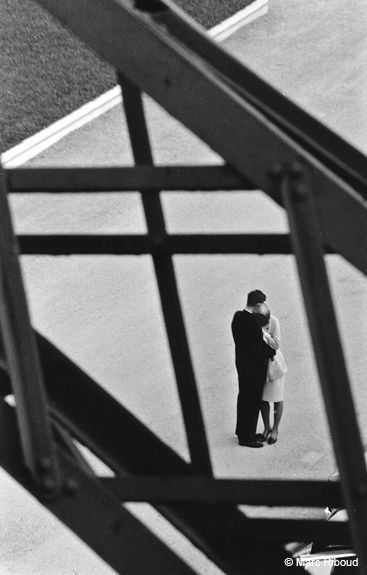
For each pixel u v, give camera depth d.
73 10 2.73
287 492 3.26
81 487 2.66
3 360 2.89
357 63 16.34
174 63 2.68
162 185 2.93
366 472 2.75
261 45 16.80
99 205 13.30
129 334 11.52
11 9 16.73
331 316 2.68
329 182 2.66
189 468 3.54
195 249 3.58
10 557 8.98
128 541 2.76
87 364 11.17
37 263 12.43
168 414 10.47
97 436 3.51
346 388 2.71
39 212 13.26
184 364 3.85
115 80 15.42
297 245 2.67
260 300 9.32
